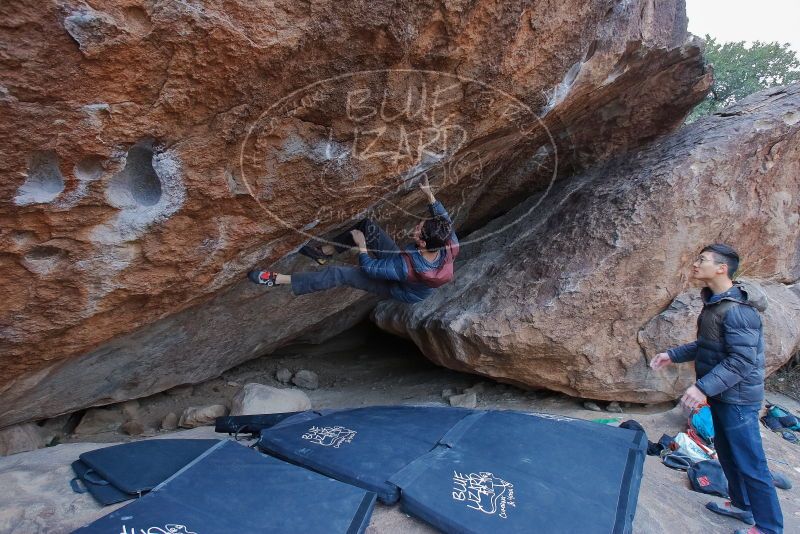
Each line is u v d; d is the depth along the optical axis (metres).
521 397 4.60
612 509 2.22
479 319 4.11
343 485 2.34
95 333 2.58
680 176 3.77
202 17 1.64
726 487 2.89
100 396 3.76
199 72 1.77
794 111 3.85
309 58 1.92
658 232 3.76
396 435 2.83
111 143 1.81
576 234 4.09
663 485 2.91
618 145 4.98
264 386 4.56
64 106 1.65
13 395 2.88
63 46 1.53
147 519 2.05
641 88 4.52
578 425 2.94
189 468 2.49
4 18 1.41
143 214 2.14
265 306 4.00
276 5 1.74
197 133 1.97
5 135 1.61
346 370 6.31
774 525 2.27
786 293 4.20
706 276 2.34
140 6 1.56
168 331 3.45
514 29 2.26
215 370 4.52
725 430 2.34
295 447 2.76
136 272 2.35
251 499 2.23
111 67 1.63
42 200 1.85
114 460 2.62
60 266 2.13
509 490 2.28
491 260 4.76
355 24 1.87
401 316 4.96
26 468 2.73
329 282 2.89
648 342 3.82
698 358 2.42
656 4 3.42
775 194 4.02
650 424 3.89
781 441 3.84
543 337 3.89
